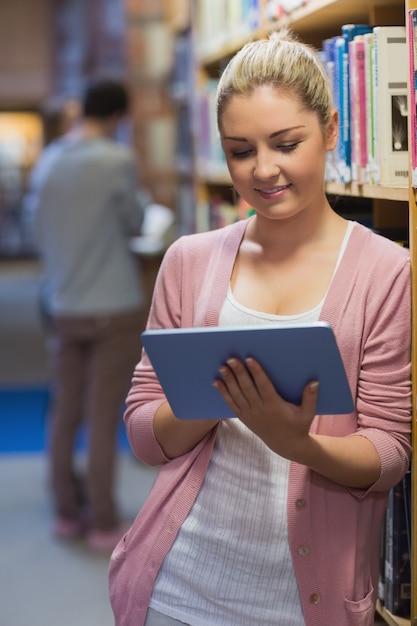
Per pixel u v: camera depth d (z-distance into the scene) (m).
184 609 2.03
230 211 4.29
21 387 9.01
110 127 5.30
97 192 5.07
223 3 4.22
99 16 11.05
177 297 2.18
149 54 8.17
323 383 1.75
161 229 6.26
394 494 2.33
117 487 6.06
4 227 19.11
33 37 15.52
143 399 2.18
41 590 4.68
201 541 2.03
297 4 2.83
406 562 2.34
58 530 5.36
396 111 2.26
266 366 1.73
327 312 1.97
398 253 2.00
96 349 5.14
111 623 4.32
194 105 5.23
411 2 2.00
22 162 18.88
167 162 8.25
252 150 1.95
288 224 2.03
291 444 1.83
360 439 1.95
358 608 1.99
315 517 1.98
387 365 1.97
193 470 2.07
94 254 5.09
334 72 2.59
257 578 1.98
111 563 2.22
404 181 2.28
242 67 1.93
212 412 1.88
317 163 1.96
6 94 15.59
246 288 2.06
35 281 16.75
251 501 1.99
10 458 6.77
